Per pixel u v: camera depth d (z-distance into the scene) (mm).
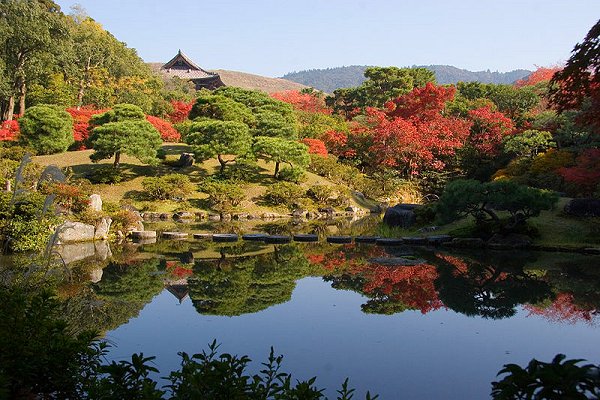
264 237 19406
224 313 8969
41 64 38844
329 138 41469
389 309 9359
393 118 41188
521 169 29031
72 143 35500
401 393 5562
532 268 13445
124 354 6645
